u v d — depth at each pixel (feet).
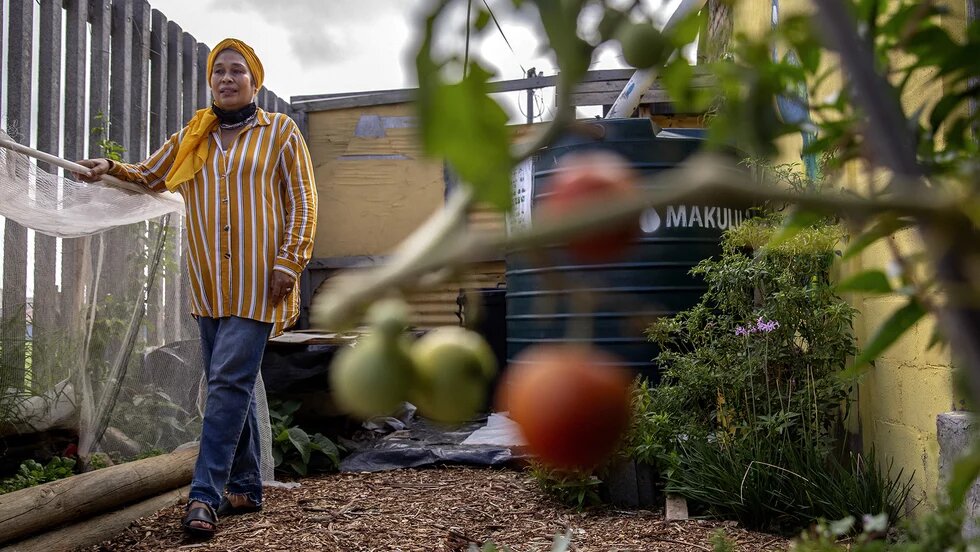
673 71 2.35
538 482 12.76
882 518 5.33
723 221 15.24
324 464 16.31
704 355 12.53
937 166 2.35
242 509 12.68
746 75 2.51
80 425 12.94
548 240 1.07
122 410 13.46
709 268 13.16
